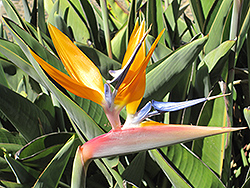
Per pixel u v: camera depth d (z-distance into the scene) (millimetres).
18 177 960
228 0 1167
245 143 1395
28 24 1331
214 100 1025
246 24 1099
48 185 913
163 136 775
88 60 795
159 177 1100
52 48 1185
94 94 774
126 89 777
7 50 963
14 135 1194
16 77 1419
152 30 1396
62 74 758
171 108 783
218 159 1019
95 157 773
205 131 768
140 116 787
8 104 1008
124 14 1752
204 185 957
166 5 1691
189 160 951
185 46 975
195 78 1202
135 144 777
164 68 994
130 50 797
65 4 1498
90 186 1111
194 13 1331
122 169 1017
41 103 1176
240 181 1228
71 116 930
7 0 1266
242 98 1479
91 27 1399
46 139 1012
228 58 1062
